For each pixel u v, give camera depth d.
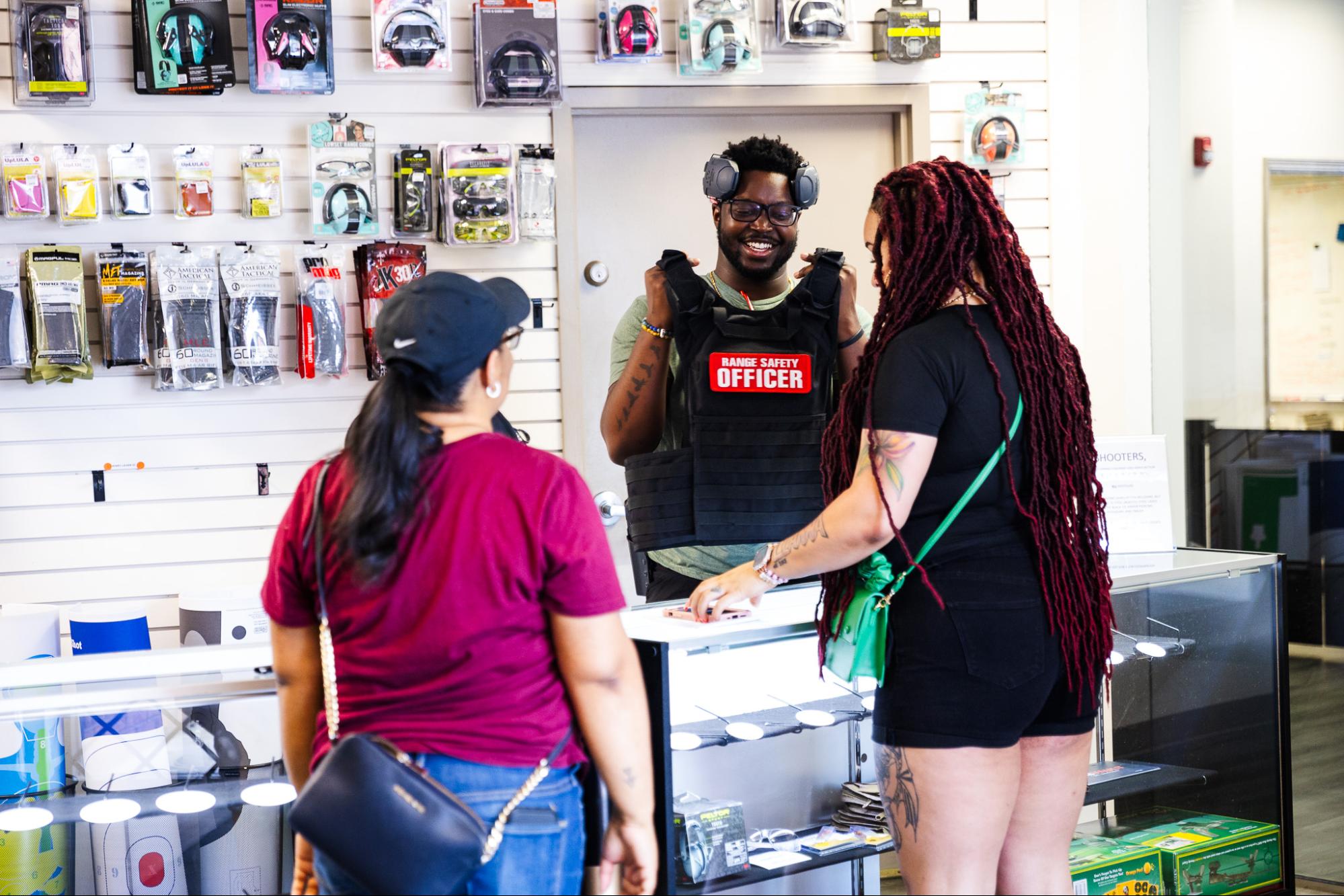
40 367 3.41
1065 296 4.07
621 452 2.80
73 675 1.82
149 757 1.85
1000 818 1.80
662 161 3.94
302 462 3.67
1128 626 2.51
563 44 3.75
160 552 3.60
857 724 2.30
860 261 4.09
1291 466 3.67
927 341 1.77
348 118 3.62
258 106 3.59
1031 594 1.79
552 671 1.53
